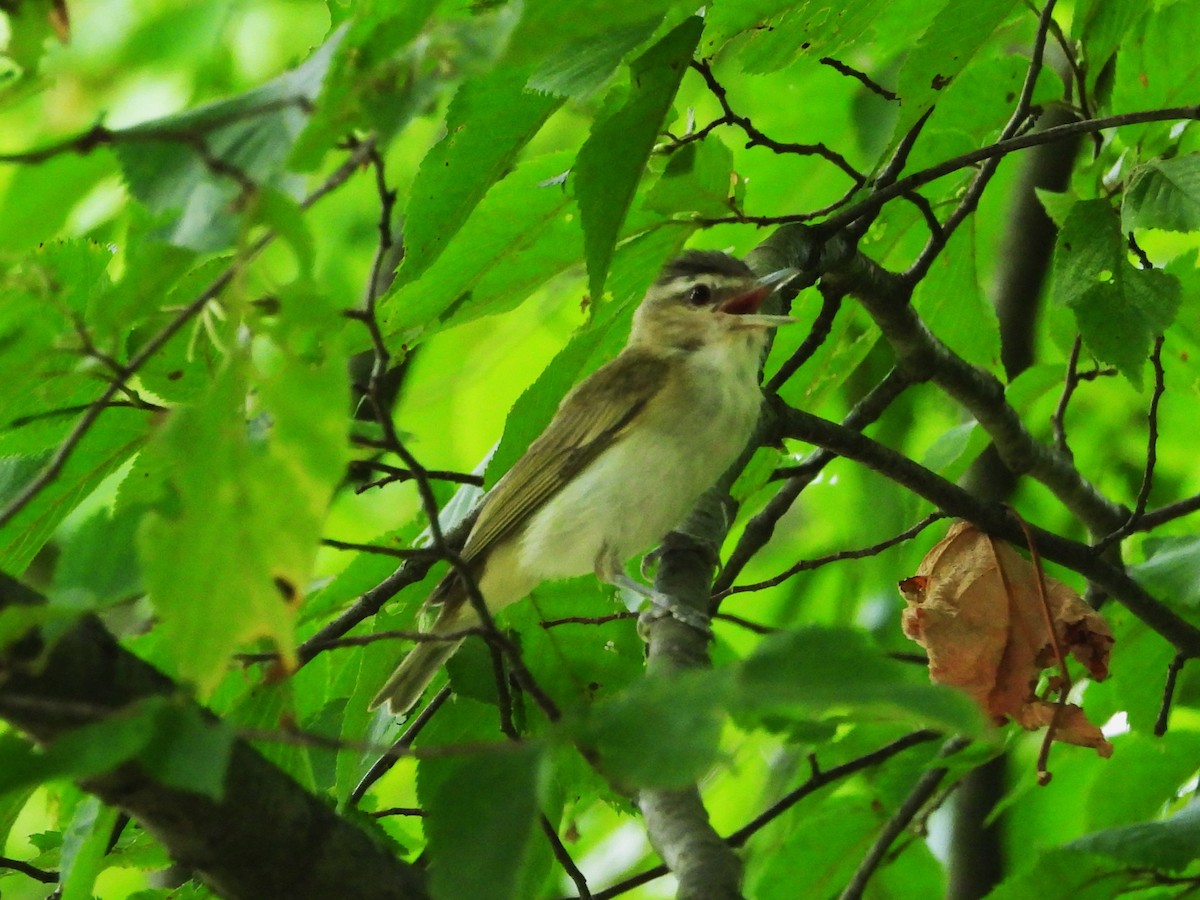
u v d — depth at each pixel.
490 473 10.20
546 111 7.57
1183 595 10.63
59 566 4.88
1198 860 9.51
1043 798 14.48
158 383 7.65
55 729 5.37
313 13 16.08
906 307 11.27
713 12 9.38
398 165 16.31
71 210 5.90
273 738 4.67
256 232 5.50
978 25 8.95
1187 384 12.16
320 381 4.80
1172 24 9.98
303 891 6.15
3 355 6.04
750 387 11.72
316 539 4.82
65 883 6.84
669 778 4.15
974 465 15.01
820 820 12.35
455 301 9.53
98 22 15.36
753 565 17.39
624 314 10.41
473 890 4.25
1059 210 10.18
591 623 10.96
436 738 10.58
